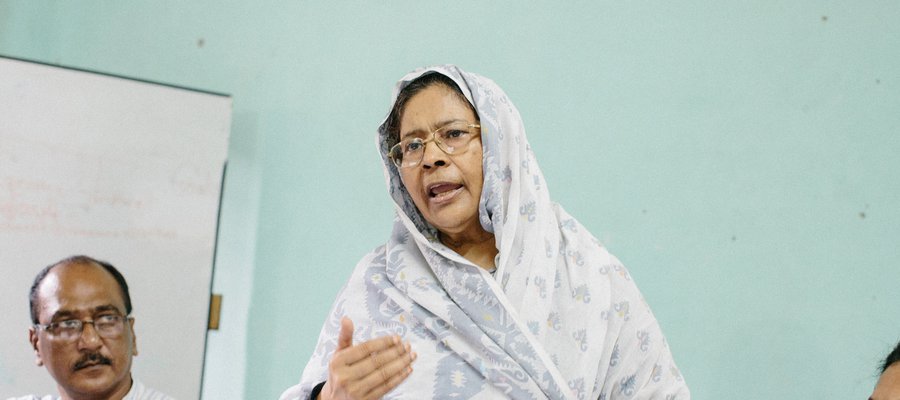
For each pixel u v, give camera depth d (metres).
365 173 2.49
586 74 2.45
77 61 2.72
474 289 1.49
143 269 2.34
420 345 1.47
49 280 2.24
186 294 2.36
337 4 2.62
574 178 2.38
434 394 1.42
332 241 2.47
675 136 2.41
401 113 1.59
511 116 1.58
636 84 2.44
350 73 2.56
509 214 1.51
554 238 1.55
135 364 2.28
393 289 1.55
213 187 2.44
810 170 2.41
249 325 2.46
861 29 2.50
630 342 1.51
